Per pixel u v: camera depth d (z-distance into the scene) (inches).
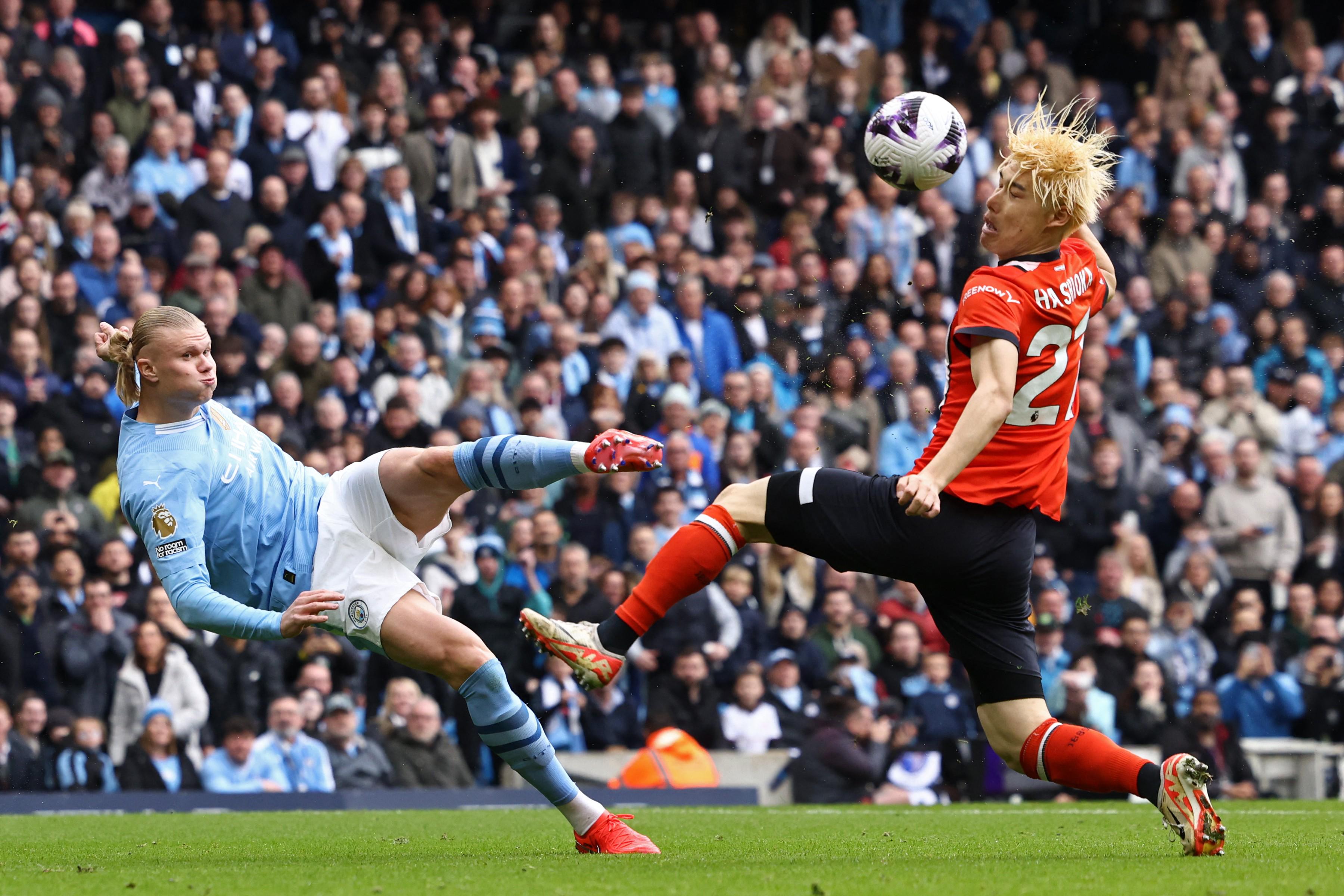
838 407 1560.0
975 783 1241.4
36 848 610.9
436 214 1631.4
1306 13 1975.9
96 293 1423.5
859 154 1812.3
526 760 502.0
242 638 469.4
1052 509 499.2
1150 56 1935.3
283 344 1428.4
